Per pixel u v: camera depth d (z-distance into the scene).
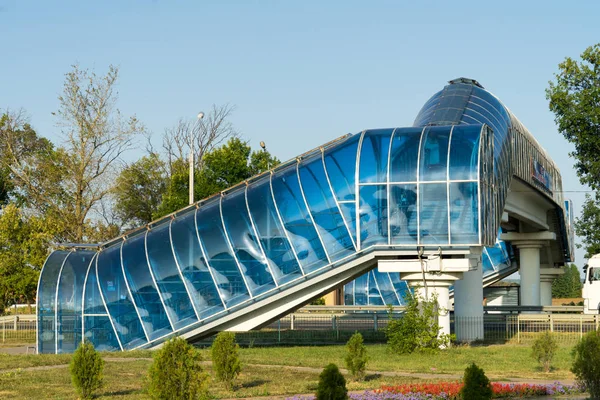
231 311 38.44
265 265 38.50
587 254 77.25
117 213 85.88
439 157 37.16
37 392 24.19
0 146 79.94
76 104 63.66
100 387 23.53
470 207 36.50
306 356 34.38
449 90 50.88
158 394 20.25
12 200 81.25
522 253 66.75
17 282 55.00
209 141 89.31
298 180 38.94
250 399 22.58
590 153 60.62
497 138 45.34
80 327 39.09
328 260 37.88
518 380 26.50
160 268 39.28
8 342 46.47
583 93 59.06
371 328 51.00
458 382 24.69
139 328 38.94
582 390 21.33
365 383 25.58
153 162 88.44
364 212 37.72
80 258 40.50
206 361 32.53
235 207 39.47
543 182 59.09
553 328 47.00
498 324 49.00
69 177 66.06
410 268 37.12
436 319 36.00
